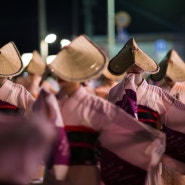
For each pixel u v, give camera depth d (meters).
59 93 5.57
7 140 3.95
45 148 4.09
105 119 5.44
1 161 3.94
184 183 7.81
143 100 7.14
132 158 5.59
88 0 38.34
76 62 5.55
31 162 4.00
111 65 7.04
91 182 5.45
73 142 5.44
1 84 7.28
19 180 3.98
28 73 11.34
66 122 5.46
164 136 5.61
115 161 5.60
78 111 5.46
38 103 5.43
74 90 5.53
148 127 5.58
